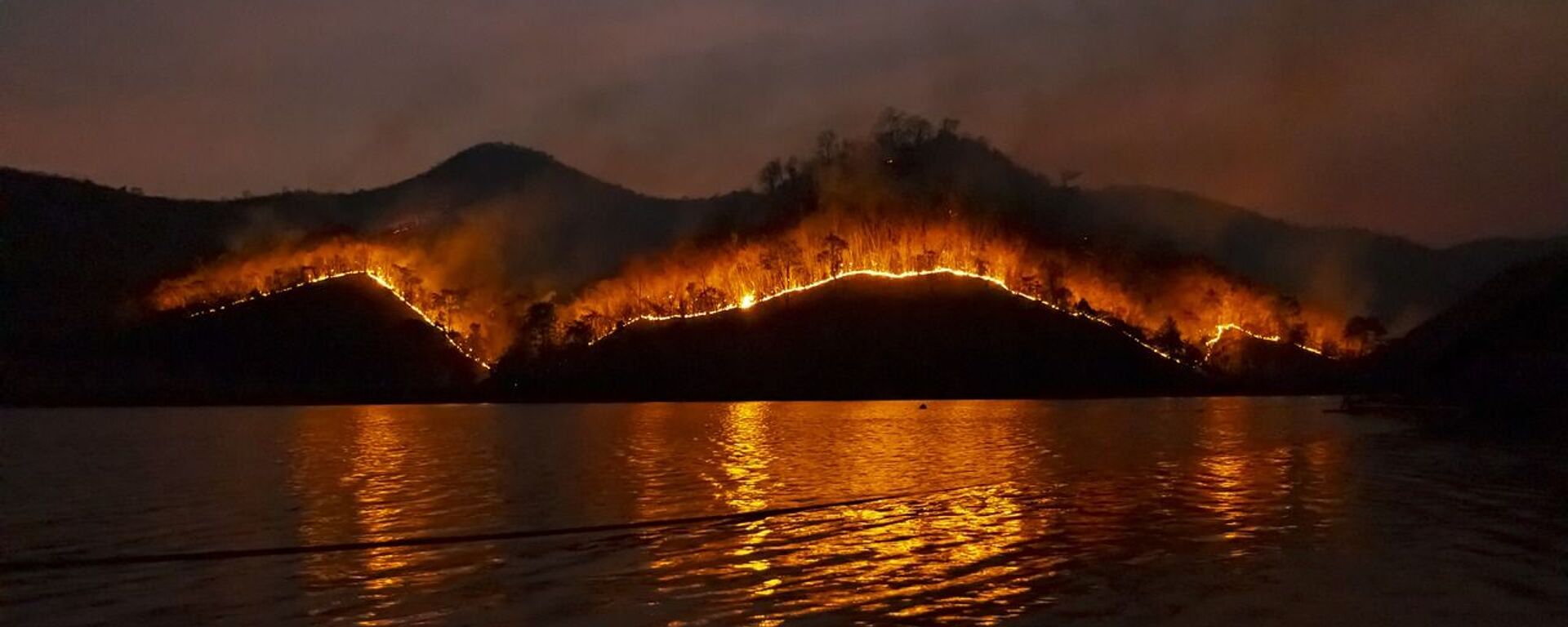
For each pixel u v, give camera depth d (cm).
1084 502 2528
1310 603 1448
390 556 1969
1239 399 9869
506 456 4094
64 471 3644
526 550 2005
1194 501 2486
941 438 4928
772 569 1789
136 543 2158
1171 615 1412
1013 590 1585
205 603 1620
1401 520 2131
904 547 1975
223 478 3338
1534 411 4603
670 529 2230
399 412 8488
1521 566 1673
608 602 1570
